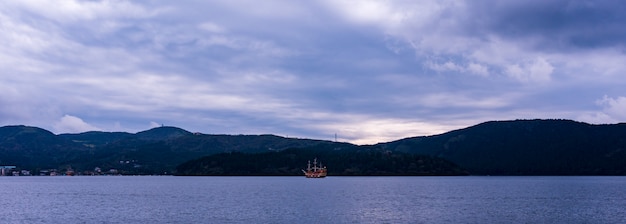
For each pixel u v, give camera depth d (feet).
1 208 296.30
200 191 496.23
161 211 276.41
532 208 290.56
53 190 527.81
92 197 398.42
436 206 303.48
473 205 311.47
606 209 283.18
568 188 551.18
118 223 224.94
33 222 229.66
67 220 236.43
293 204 319.68
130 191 500.33
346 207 296.30
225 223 224.53
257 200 356.79
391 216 248.32
